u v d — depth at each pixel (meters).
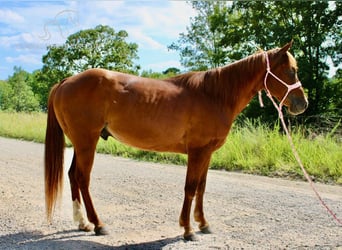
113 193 7.02
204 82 4.75
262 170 9.09
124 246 4.38
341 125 13.80
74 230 4.97
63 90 4.73
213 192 7.09
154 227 5.11
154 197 6.74
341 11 20.02
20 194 6.72
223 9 25.53
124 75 4.79
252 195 6.87
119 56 33.59
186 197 4.66
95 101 4.62
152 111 4.58
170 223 5.29
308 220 5.40
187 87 4.72
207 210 5.92
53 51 31.89
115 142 13.02
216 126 4.66
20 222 5.22
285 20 22.22
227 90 4.76
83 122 4.65
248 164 9.41
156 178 8.42
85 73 4.74
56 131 4.90
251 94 4.95
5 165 9.77
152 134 4.64
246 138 10.57
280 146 9.72
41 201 6.32
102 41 33.25
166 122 4.59
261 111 19.62
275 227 5.10
